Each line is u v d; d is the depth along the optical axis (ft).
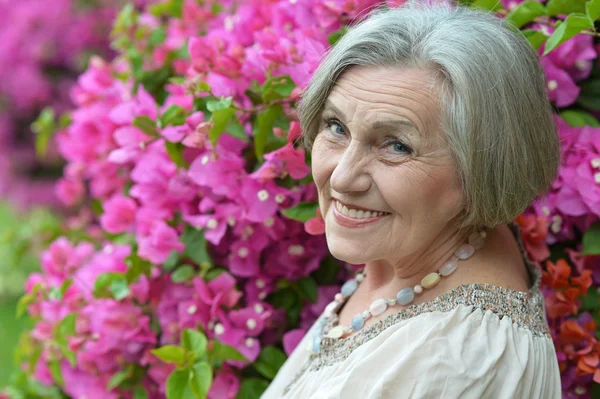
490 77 3.44
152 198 5.65
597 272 5.04
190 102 5.26
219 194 5.33
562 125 4.94
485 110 3.42
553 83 4.95
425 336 3.48
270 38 5.13
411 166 3.51
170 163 5.59
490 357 3.43
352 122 3.58
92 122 7.14
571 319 4.96
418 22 3.60
